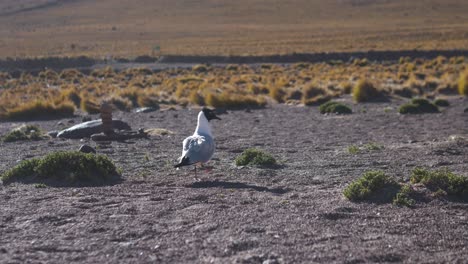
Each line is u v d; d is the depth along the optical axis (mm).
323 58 81250
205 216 9977
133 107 36625
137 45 113250
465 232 9203
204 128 12828
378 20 139500
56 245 8625
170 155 16781
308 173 13609
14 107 33406
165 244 8617
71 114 32594
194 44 110875
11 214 10211
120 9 171000
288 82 47500
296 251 8250
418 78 50406
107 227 9406
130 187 12344
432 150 16500
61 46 115312
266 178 13156
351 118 26797
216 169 14320
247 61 82812
